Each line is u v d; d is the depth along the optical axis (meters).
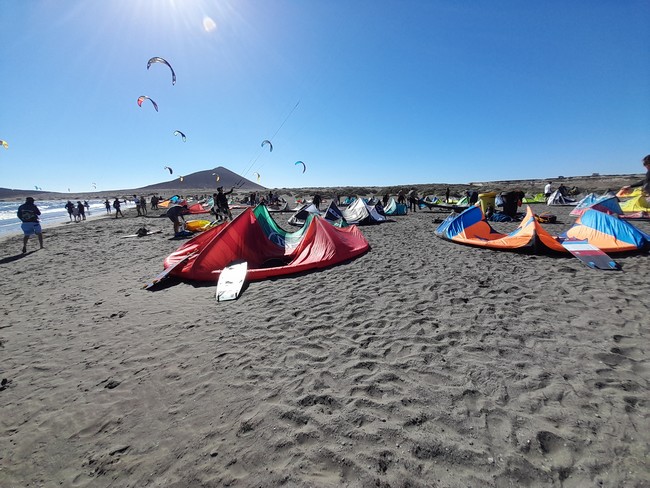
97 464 2.14
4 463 2.20
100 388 3.01
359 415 2.40
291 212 24.67
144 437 2.36
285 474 1.94
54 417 2.64
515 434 2.13
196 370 3.20
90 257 9.79
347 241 8.34
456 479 1.83
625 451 1.94
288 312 4.52
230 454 2.13
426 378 2.81
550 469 1.86
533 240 7.10
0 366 3.53
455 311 4.21
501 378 2.74
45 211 45.28
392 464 1.96
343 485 1.84
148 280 6.78
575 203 21.59
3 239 15.03
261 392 2.77
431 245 8.98
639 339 3.24
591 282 5.00
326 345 3.52
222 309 4.82
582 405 2.36
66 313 5.07
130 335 4.12
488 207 14.16
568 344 3.22
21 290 6.55
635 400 2.38
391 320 4.05
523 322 3.77
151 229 16.39
